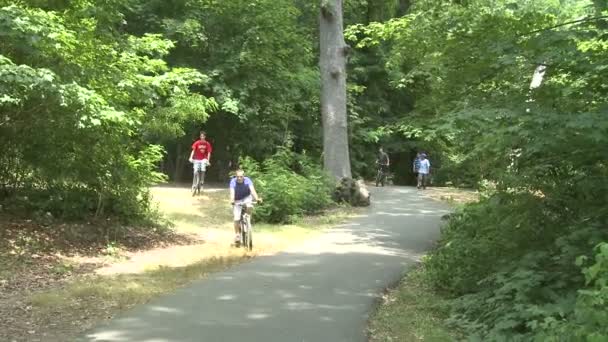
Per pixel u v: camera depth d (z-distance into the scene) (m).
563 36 8.84
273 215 19.11
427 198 26.69
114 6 15.59
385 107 43.75
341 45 24.53
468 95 11.11
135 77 14.52
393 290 10.59
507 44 9.49
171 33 27.25
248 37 28.95
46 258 11.92
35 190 14.88
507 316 7.55
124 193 15.57
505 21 10.52
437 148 34.38
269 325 8.03
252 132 31.39
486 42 10.24
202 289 10.03
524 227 9.68
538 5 12.78
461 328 8.29
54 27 11.91
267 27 29.64
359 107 40.28
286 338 7.49
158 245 14.58
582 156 8.78
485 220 10.59
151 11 28.55
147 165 15.91
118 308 8.73
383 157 36.25
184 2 28.88
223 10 28.95
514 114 8.60
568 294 7.49
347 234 16.97
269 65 29.75
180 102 17.31
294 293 9.91
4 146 13.93
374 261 12.96
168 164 34.94
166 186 27.42
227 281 10.70
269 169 20.94
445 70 11.60
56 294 9.34
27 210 14.38
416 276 11.62
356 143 41.47
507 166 10.18
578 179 9.15
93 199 15.31
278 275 11.32
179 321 8.10
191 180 33.59
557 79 9.46
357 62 41.88
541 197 9.70
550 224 9.53
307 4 36.59
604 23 8.75
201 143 23.36
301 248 14.63
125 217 15.80
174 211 19.70
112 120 12.91
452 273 10.38
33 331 7.53
